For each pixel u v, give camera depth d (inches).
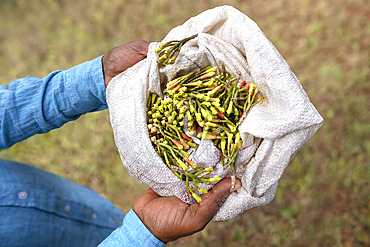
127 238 23.0
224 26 25.0
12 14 66.7
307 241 42.6
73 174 48.3
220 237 43.7
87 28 61.8
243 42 23.8
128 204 45.8
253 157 24.3
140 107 23.5
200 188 23.5
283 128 22.9
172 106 24.3
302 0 56.4
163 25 58.8
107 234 30.1
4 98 23.1
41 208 24.7
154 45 24.5
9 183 23.8
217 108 23.9
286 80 23.0
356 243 41.7
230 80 24.6
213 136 23.9
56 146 50.0
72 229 26.6
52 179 27.0
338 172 45.1
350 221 42.8
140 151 23.6
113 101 24.3
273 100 23.5
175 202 23.6
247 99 24.1
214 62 24.7
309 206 44.1
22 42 62.9
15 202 23.6
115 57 24.8
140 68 24.6
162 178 23.6
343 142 46.6
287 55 53.5
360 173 44.7
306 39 54.0
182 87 24.2
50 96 23.9
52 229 25.1
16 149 48.6
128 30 60.0
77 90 24.3
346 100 48.8
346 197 44.0
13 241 23.1
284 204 44.5
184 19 58.7
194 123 24.5
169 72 24.4
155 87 24.3
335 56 52.1
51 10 65.4
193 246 43.3
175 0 59.9
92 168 48.4
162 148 23.9
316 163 45.9
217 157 24.0
